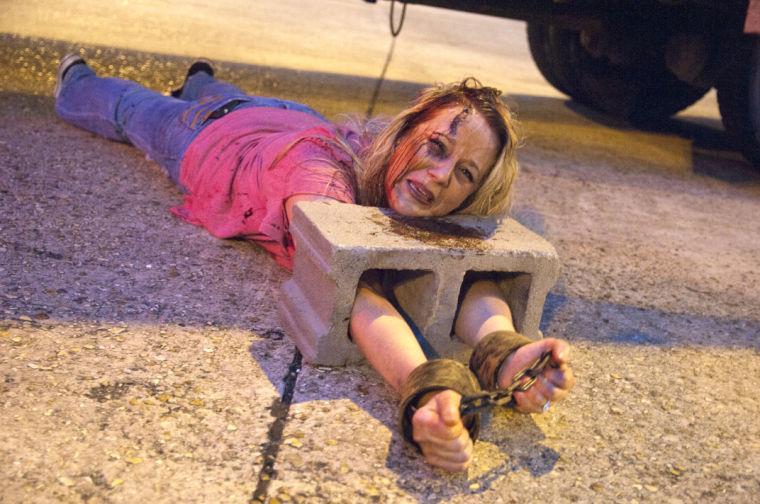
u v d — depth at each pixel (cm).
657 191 416
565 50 588
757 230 373
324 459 161
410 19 1021
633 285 281
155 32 622
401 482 158
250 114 273
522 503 157
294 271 211
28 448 150
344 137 239
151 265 236
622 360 224
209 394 177
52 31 556
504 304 199
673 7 471
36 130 345
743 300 282
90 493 142
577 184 403
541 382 162
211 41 624
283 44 671
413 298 202
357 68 619
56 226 251
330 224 194
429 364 160
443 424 149
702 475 175
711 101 790
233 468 154
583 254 305
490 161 210
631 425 191
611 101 584
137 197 288
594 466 172
